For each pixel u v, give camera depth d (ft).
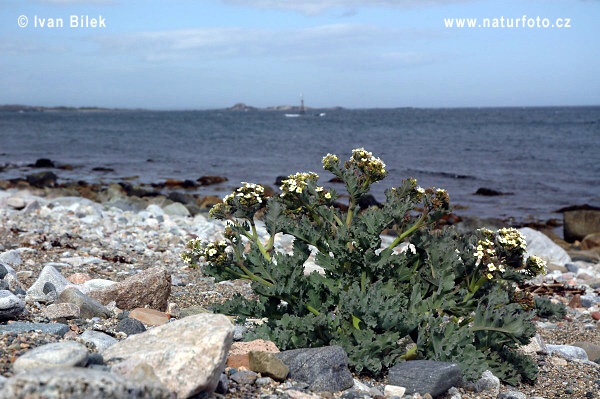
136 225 45.06
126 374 10.77
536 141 189.67
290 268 15.60
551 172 111.04
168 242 37.86
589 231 60.29
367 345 14.78
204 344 11.24
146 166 125.18
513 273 15.78
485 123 354.33
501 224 57.41
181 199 76.59
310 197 16.52
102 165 127.24
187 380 10.89
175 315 20.25
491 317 15.55
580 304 29.68
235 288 26.05
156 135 241.55
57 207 51.39
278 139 210.59
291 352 14.28
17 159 138.51
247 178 105.40
